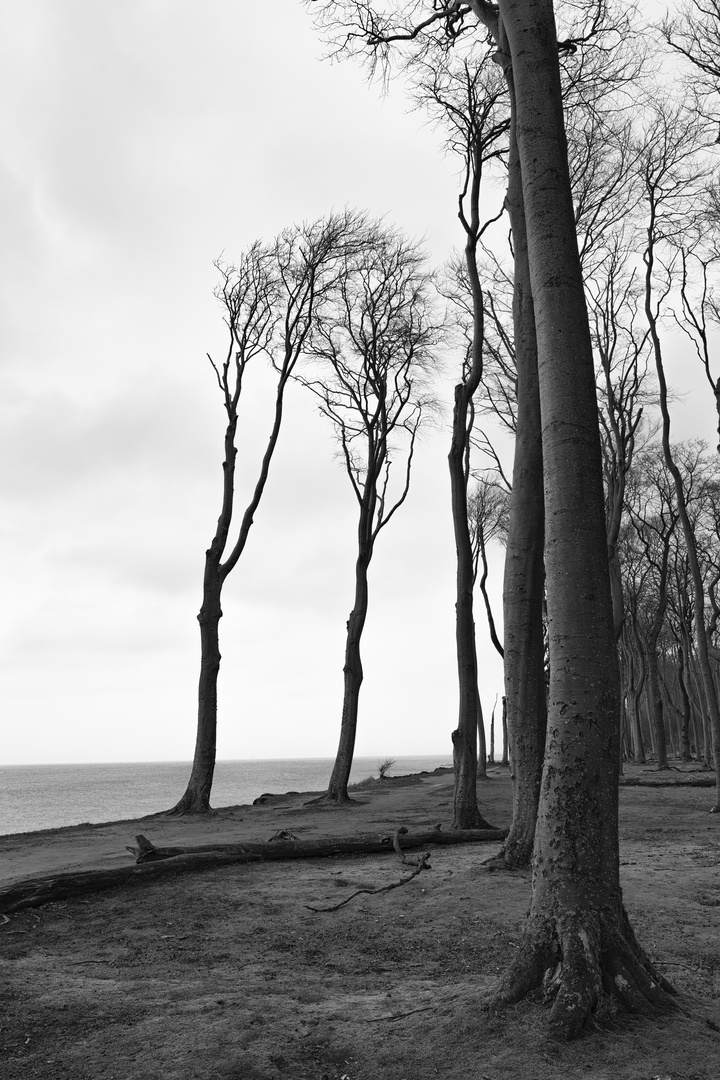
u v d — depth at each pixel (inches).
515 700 432.1
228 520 826.8
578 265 232.2
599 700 200.7
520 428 454.0
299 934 300.8
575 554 208.8
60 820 1524.4
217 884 393.1
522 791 421.7
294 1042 183.8
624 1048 163.0
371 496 903.7
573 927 186.9
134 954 279.0
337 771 880.3
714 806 701.3
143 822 732.7
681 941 270.7
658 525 1508.4
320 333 928.3
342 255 896.3
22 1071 174.4
